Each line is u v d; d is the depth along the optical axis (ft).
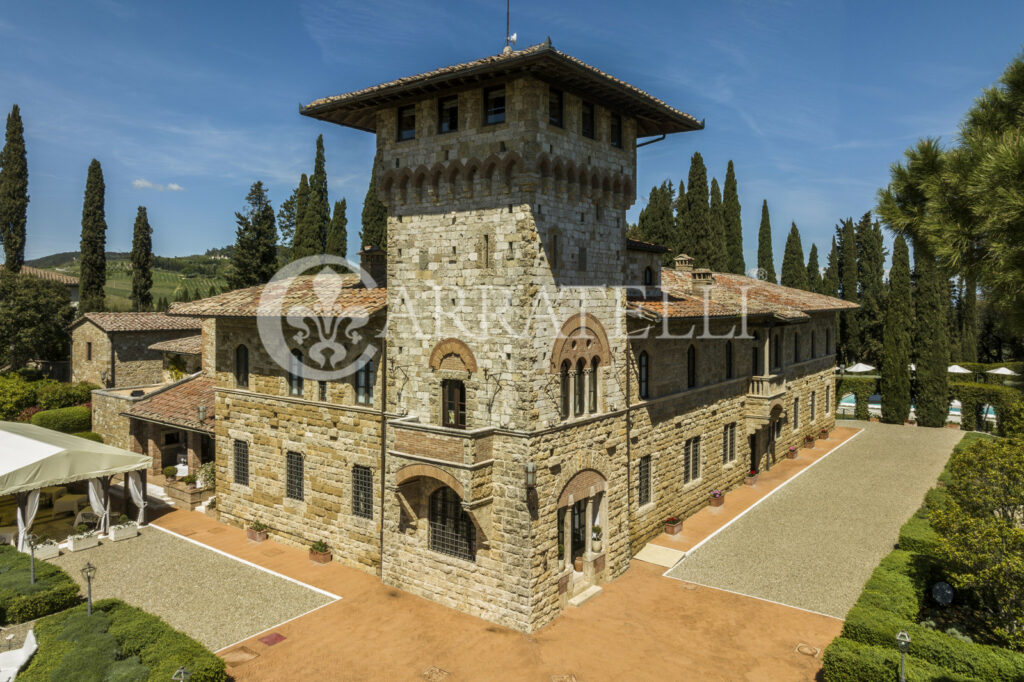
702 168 190.90
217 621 67.62
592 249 75.51
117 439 133.18
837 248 245.24
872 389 187.42
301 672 58.49
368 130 85.15
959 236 42.11
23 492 84.07
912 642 54.85
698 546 89.45
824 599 73.05
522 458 65.72
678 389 97.50
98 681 51.03
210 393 114.83
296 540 88.48
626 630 66.54
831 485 119.24
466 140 69.15
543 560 67.51
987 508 66.69
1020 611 61.67
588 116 74.33
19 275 203.00
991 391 167.73
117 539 90.02
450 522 72.23
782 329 130.82
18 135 220.02
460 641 64.28
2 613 66.74
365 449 79.97
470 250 69.72
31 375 192.44
